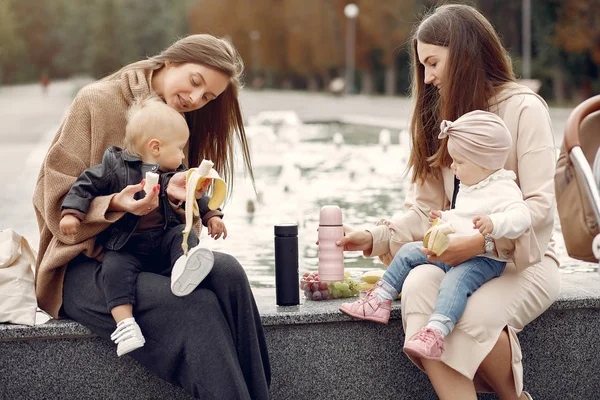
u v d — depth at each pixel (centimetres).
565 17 3822
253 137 1739
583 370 363
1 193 1087
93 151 339
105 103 345
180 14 9706
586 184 299
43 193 339
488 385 341
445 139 362
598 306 360
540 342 360
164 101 359
